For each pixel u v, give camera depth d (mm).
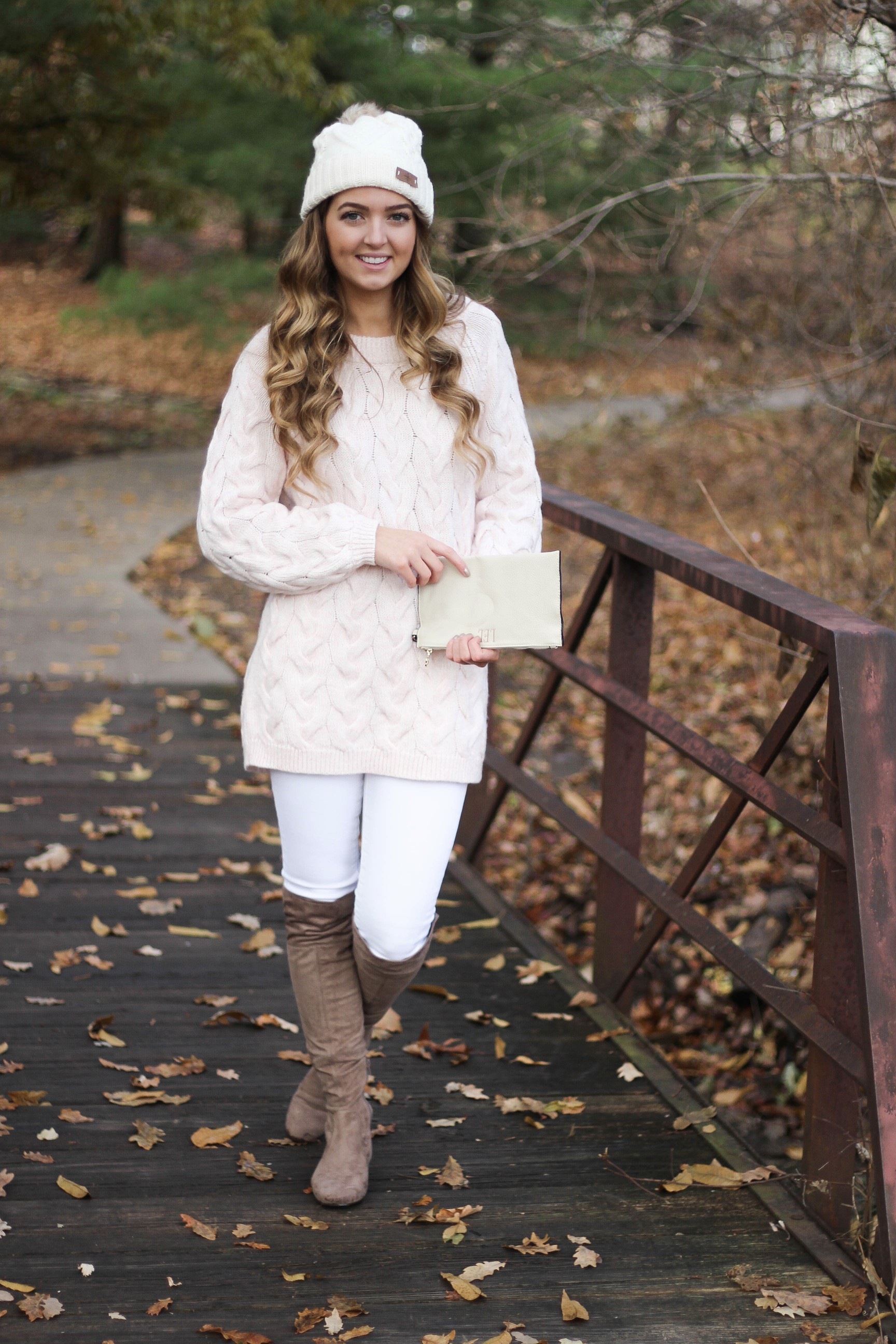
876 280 4547
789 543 7156
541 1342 2209
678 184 4285
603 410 6398
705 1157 2812
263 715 2395
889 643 2332
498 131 14250
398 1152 2795
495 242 5098
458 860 4531
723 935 2906
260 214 18594
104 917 3930
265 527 2281
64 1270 2357
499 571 2289
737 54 4102
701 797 5645
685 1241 2516
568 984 3643
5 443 13820
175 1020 3328
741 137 4125
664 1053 4406
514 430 2406
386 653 2334
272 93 15797
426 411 2291
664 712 3176
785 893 4828
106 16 10828
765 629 6598
